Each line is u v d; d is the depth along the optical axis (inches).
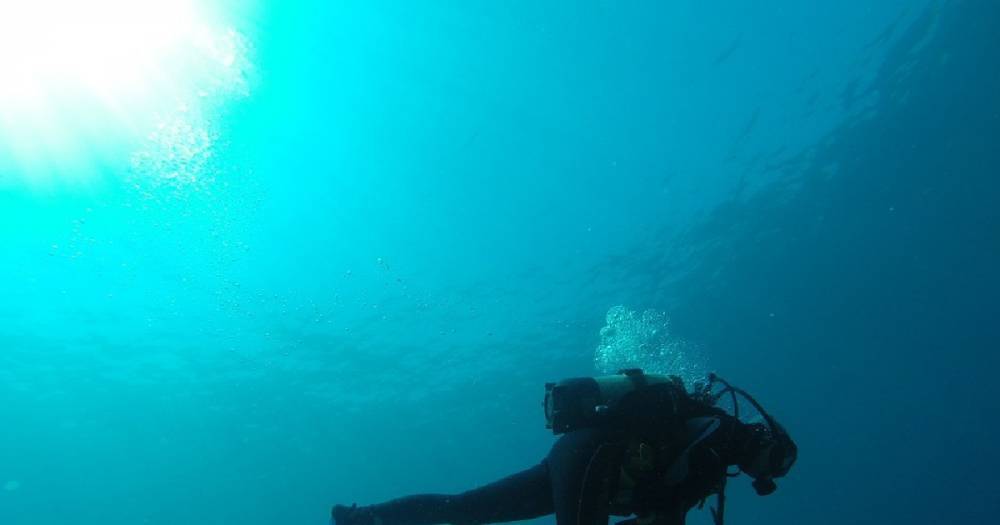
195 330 906.1
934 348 1156.5
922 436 1430.9
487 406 1280.8
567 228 835.4
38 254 751.7
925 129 783.1
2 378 1010.7
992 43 684.7
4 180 658.8
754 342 1064.8
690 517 1203.2
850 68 710.5
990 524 1449.3
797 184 840.3
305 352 978.7
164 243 731.4
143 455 1387.8
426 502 127.3
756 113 743.1
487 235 823.7
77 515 1797.5
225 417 1210.6
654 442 106.3
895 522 1526.8
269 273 788.0
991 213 879.7
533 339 1024.2
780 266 941.8
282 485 1681.8
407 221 784.3
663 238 869.2
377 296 859.4
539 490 124.8
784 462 109.0
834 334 1080.8
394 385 1126.4
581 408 107.3
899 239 921.5
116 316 868.6
